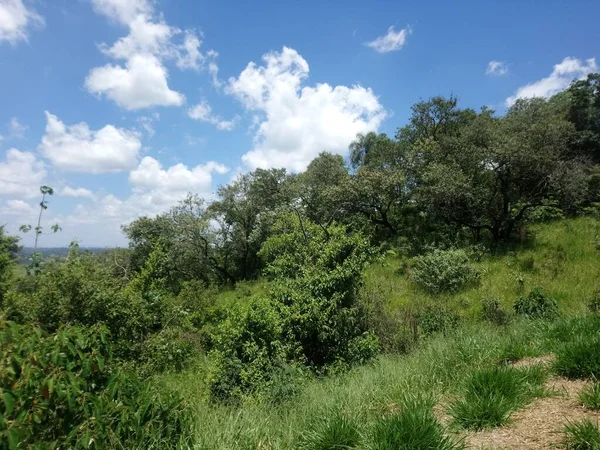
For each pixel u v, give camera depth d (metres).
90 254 8.47
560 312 9.88
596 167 22.42
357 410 4.29
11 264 10.63
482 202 20.83
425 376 5.43
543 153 18.81
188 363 8.96
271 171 29.47
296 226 11.49
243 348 7.10
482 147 21.14
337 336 8.68
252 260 29.42
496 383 4.16
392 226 24.12
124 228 26.42
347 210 24.03
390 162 27.44
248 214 28.98
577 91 26.95
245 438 3.81
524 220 20.45
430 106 28.67
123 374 3.57
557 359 4.79
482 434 3.48
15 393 2.32
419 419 3.36
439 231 21.48
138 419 3.29
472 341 6.44
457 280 14.85
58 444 2.70
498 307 11.66
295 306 8.62
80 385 2.90
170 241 25.58
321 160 27.09
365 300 10.42
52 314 6.95
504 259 16.70
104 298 7.18
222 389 6.50
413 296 14.52
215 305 14.81
